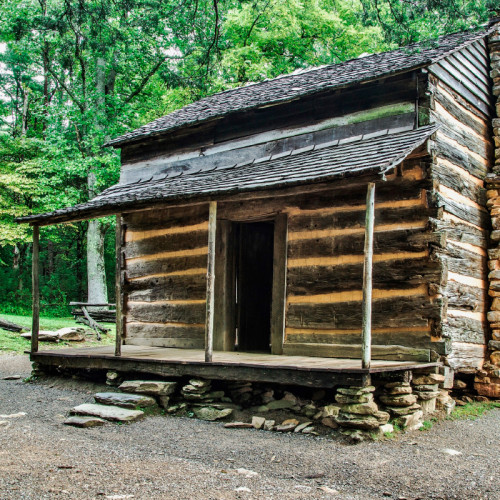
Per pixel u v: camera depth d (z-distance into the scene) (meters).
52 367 9.89
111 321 17.67
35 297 10.01
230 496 4.34
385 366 6.58
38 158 21.12
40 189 20.25
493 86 10.03
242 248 9.94
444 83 8.66
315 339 8.45
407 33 7.69
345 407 6.32
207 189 7.86
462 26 7.49
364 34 22.55
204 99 13.71
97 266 21.47
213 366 7.38
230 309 9.67
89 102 22.19
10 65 26.28
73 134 22.91
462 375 8.98
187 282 10.22
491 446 6.14
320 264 8.55
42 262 29.94
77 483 4.46
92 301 21.34
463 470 5.16
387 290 7.95
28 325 15.94
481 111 9.64
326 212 8.59
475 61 9.68
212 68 10.34
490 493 4.54
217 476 4.86
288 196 8.98
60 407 7.73
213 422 7.00
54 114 21.17
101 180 20.44
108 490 4.34
